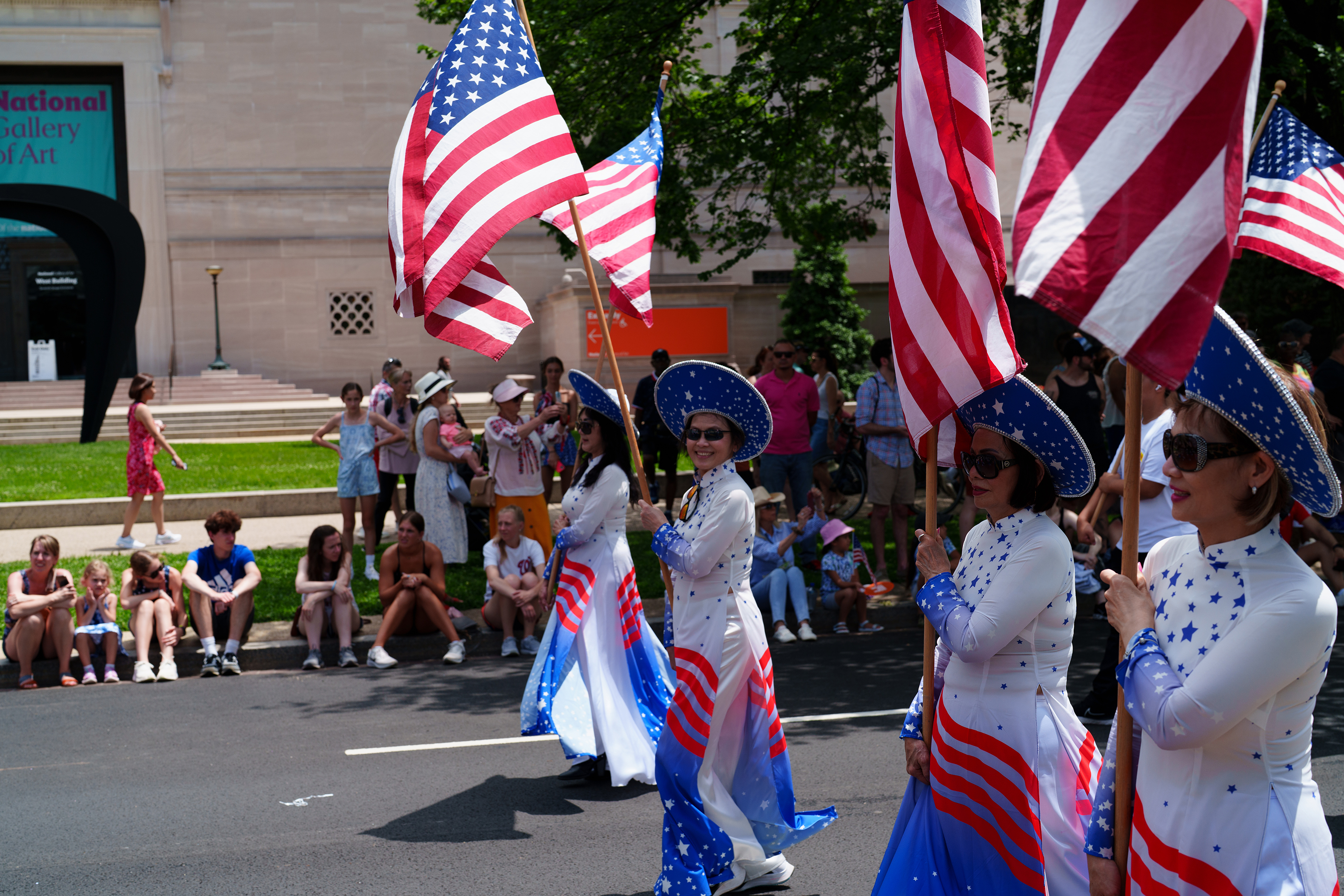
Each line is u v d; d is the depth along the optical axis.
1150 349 2.33
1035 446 3.08
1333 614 2.31
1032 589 3.06
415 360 32.53
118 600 9.88
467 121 4.80
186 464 19.05
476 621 9.38
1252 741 2.36
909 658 8.53
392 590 8.88
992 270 3.18
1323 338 15.16
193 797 5.73
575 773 5.99
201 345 31.69
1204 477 2.37
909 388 3.35
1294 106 10.66
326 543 8.84
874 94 12.05
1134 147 2.38
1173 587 2.52
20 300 33.59
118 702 7.72
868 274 31.81
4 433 25.44
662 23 12.68
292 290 32.03
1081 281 2.37
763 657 4.43
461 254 4.66
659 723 5.65
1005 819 3.15
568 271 29.11
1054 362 14.22
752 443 4.49
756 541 9.41
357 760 6.33
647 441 14.28
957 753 3.22
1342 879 4.42
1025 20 12.96
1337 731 6.32
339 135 32.09
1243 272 15.84
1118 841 2.63
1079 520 6.66
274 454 20.86
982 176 3.24
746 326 29.83
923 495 13.30
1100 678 6.56
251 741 6.75
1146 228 2.36
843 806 5.40
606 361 28.56
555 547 5.83
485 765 6.20
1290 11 10.69
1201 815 2.40
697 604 4.38
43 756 6.49
